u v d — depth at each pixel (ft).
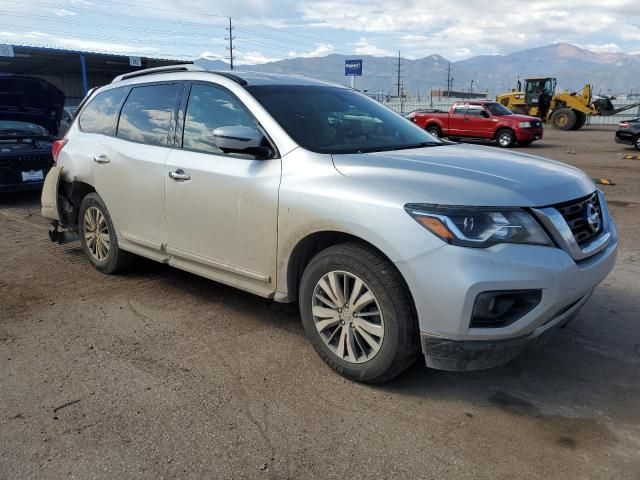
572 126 101.04
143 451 8.84
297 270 11.81
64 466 8.48
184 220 13.61
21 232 23.73
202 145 13.39
